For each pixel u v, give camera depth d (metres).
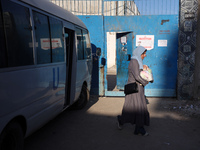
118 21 7.73
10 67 2.72
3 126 2.57
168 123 5.25
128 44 7.95
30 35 3.27
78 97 5.93
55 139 4.27
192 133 4.62
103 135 4.49
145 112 4.36
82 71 6.10
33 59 3.32
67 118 5.63
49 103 3.94
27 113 3.13
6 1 2.74
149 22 7.62
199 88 7.38
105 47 7.88
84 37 6.48
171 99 7.68
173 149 3.85
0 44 2.57
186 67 7.35
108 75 14.76
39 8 3.67
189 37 7.25
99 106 6.81
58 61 4.41
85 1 10.67
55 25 4.32
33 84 3.29
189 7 7.13
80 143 4.09
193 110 6.17
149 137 4.39
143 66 4.51
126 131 4.71
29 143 4.07
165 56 7.70
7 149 2.83
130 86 4.25
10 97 2.69
